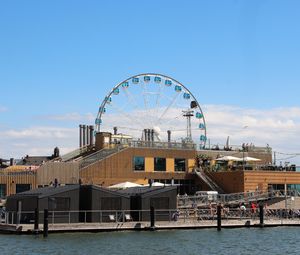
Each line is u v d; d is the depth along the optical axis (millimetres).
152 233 63500
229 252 52438
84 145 108375
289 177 98938
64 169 90625
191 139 109000
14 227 60469
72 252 50094
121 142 99000
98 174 92750
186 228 68000
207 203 80562
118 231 63969
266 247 55719
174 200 69688
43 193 64062
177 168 100875
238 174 95188
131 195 68625
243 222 71312
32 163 118625
